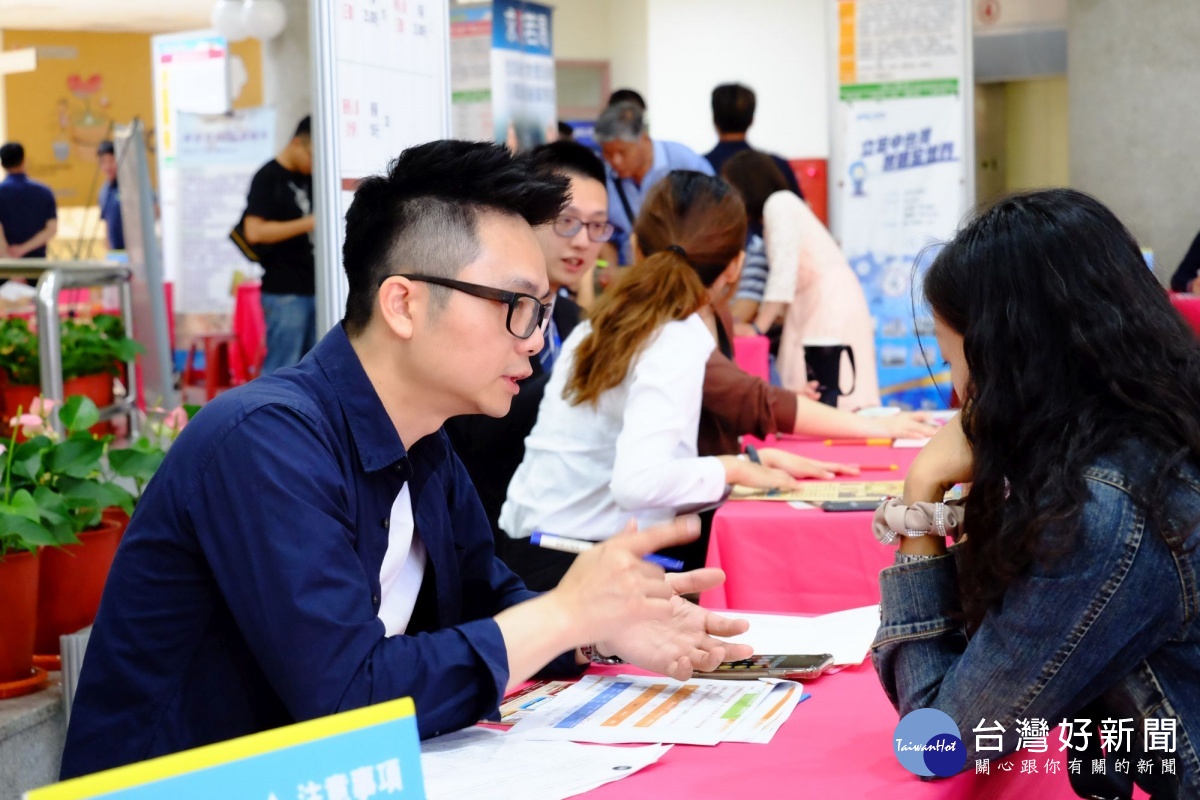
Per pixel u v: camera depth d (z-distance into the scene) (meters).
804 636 1.62
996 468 1.19
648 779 1.17
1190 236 6.26
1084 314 1.18
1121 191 6.40
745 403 2.87
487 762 1.20
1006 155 8.77
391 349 1.30
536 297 1.30
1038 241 1.20
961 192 6.17
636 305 2.34
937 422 3.21
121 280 3.61
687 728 1.30
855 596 2.29
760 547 2.34
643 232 2.63
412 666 1.20
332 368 1.32
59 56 13.46
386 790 0.78
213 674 1.27
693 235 2.58
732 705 1.37
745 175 5.40
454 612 1.47
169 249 9.12
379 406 1.31
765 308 5.22
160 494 1.26
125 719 1.26
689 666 1.42
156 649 1.25
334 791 0.76
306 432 1.25
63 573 2.26
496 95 6.65
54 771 2.13
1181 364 1.19
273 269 6.18
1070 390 1.19
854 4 6.21
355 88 2.17
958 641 1.29
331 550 1.21
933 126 6.17
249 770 0.73
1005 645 1.18
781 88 9.72
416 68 2.42
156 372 5.78
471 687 1.22
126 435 4.35
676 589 1.43
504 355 1.29
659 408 2.30
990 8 7.47
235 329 7.42
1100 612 1.14
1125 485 1.14
